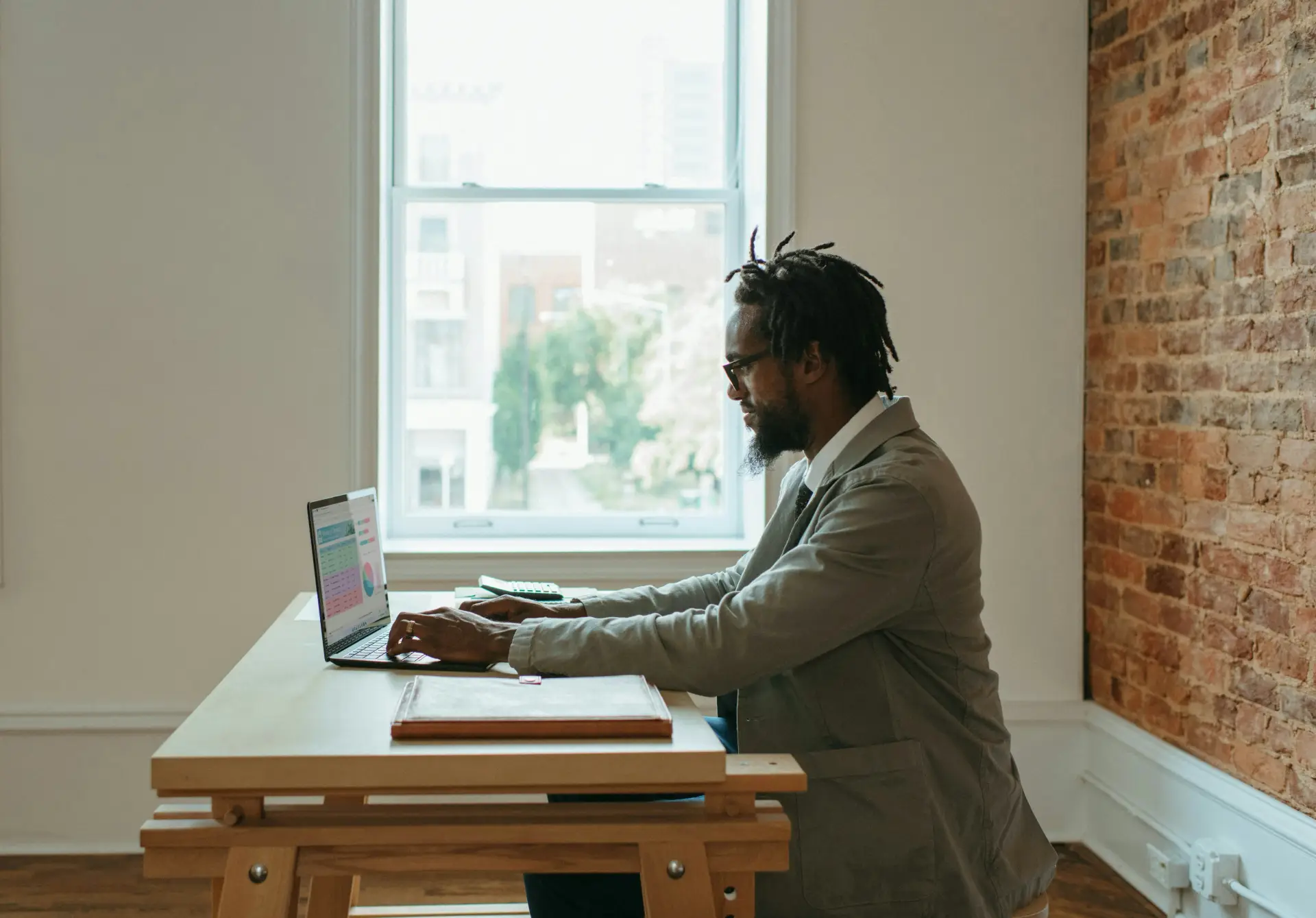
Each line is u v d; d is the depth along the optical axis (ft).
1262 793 8.44
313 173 10.80
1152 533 10.04
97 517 10.77
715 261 12.23
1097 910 9.66
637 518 12.22
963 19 11.12
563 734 4.81
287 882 4.67
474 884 10.21
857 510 5.79
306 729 4.88
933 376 11.21
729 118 12.19
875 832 5.66
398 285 11.96
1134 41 10.32
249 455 10.86
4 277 10.60
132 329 10.73
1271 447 8.32
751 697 6.13
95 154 10.64
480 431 12.16
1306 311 7.94
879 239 11.14
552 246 12.14
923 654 5.98
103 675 10.82
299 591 10.94
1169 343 9.73
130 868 10.48
